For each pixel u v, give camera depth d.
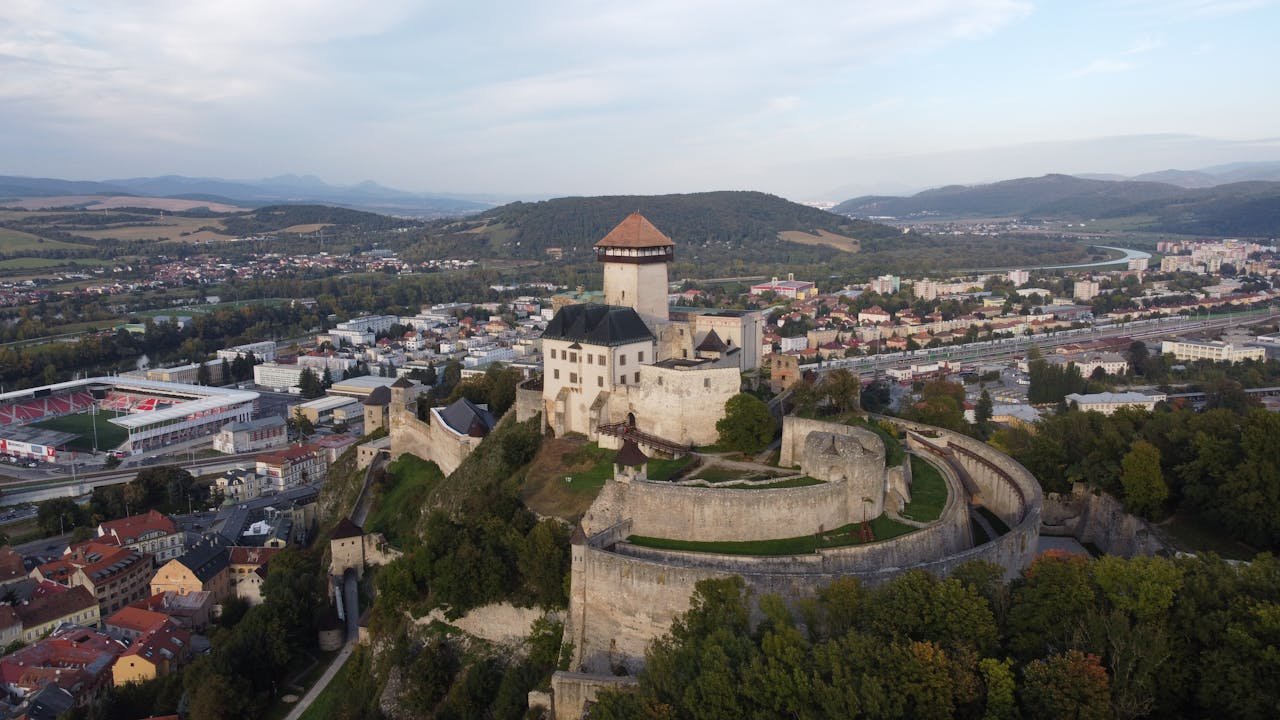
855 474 110.94
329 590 161.38
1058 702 70.31
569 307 152.50
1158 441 131.25
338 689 138.38
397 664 118.75
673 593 93.75
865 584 90.19
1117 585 81.69
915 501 119.25
